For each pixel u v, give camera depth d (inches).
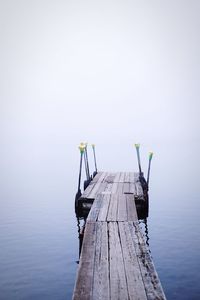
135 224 461.7
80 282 278.7
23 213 851.4
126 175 999.6
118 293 259.3
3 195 1110.4
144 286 271.4
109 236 406.9
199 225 709.3
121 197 653.9
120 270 303.3
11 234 666.8
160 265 497.7
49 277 463.2
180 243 593.0
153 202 976.9
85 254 344.8
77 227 716.7
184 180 1432.1
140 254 344.5
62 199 1039.0
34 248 583.2
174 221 747.4
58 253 558.3
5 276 465.1
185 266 492.4
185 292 412.8
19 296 407.2
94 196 667.4
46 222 761.6
